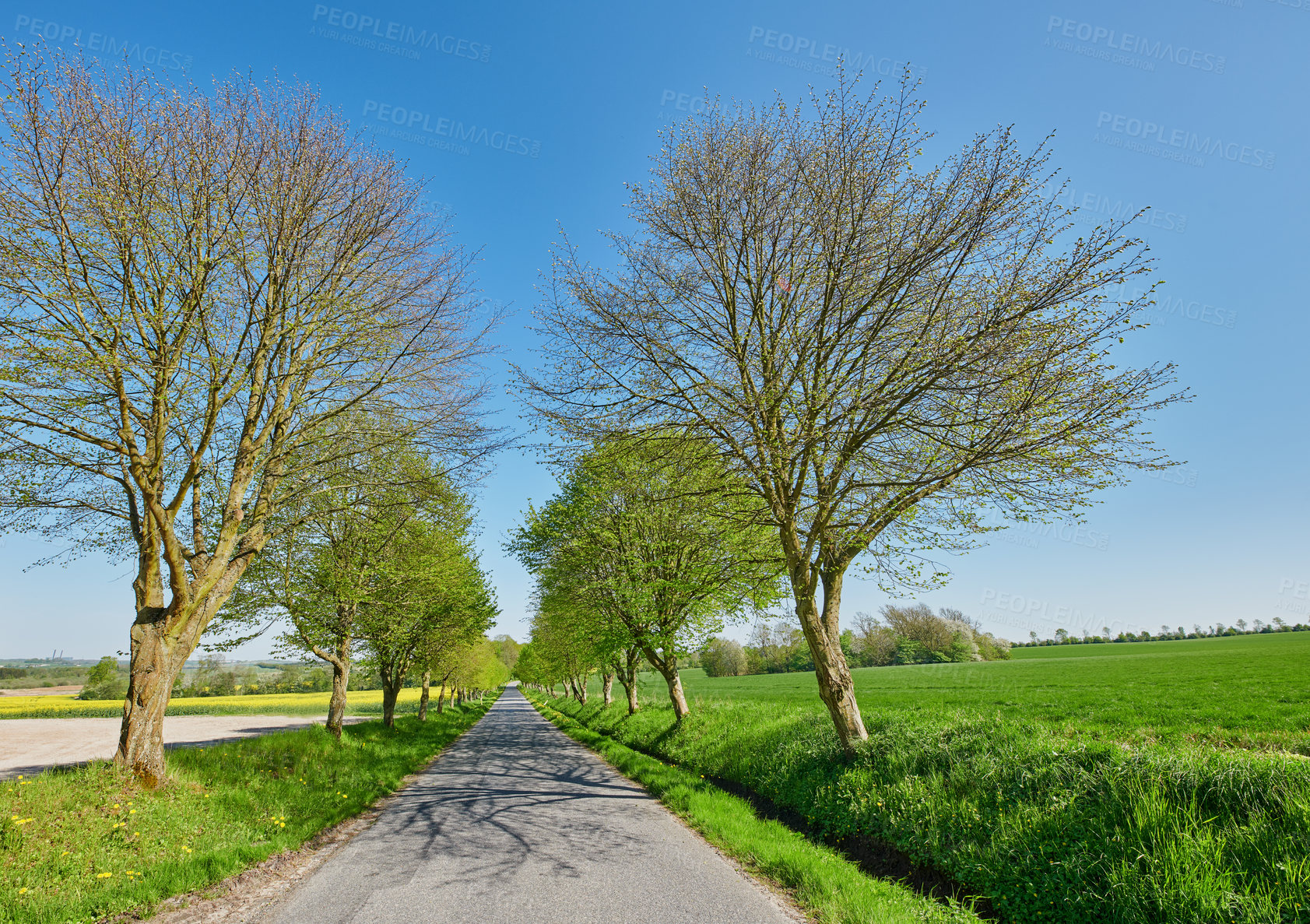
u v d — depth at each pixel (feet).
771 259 35.35
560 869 23.73
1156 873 17.44
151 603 30.73
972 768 27.63
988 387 28.22
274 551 51.26
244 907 19.48
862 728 35.76
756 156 33.55
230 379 34.47
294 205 33.68
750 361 37.52
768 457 33.94
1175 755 22.22
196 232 30.68
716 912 19.13
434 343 40.24
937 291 29.22
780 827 29.94
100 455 32.94
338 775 41.32
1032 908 19.44
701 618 66.59
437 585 61.82
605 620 71.31
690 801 34.68
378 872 23.31
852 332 34.17
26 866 19.99
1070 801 22.02
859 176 31.04
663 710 84.99
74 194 28.40
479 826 31.32
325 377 39.32
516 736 92.27
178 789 29.19
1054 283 27.20
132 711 29.19
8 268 26.99
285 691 295.69
